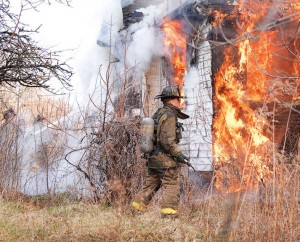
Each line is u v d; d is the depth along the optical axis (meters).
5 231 5.04
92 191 7.12
